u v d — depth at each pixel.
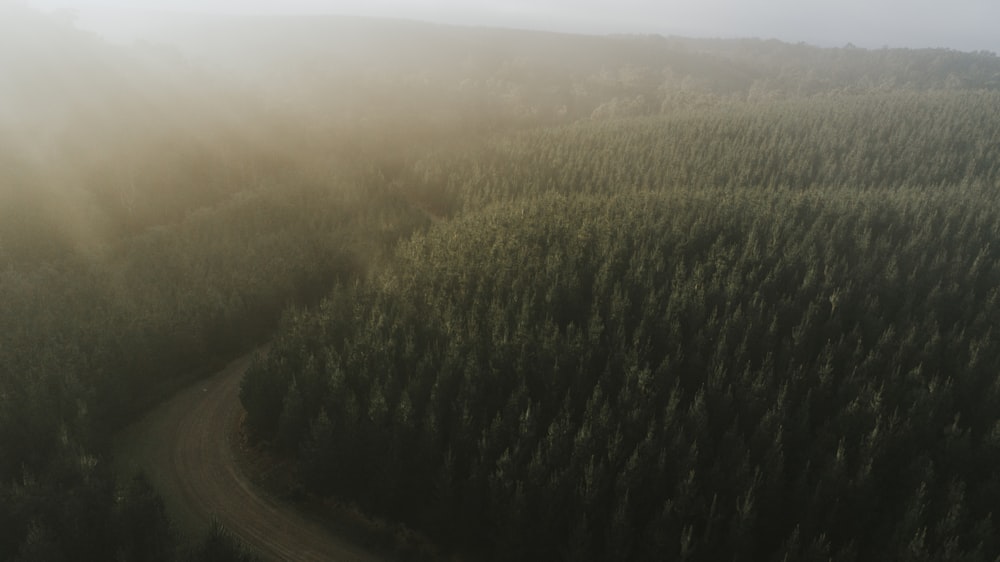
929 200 80.31
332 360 48.84
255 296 69.69
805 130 133.38
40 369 49.34
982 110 143.12
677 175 107.25
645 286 56.34
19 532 35.72
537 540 37.59
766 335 49.22
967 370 45.22
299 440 46.81
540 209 79.50
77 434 44.88
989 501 36.44
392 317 55.91
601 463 37.50
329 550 40.34
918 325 52.25
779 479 37.69
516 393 43.97
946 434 41.00
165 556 35.75
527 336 49.19
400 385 47.19
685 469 37.91
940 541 34.25
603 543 37.22
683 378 47.72
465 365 47.69
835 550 36.81
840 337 51.41
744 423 43.03
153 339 57.44
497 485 38.50
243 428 52.56
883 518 37.72
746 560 35.56
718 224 70.94
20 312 58.97
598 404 43.06
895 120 135.62
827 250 62.38
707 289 56.44
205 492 44.91
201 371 61.16
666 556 35.34
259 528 41.75
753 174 108.81
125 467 47.00
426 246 73.75
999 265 59.88
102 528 36.75
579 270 60.03
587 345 48.97
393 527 42.59
